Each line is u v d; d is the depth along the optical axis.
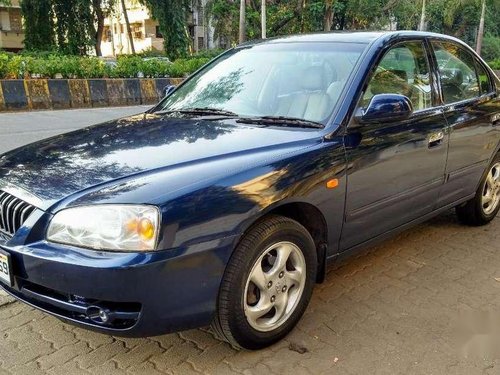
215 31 31.73
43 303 2.42
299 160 2.70
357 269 3.76
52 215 2.32
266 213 2.58
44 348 2.75
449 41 4.16
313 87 3.29
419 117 3.50
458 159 3.93
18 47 40.41
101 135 3.12
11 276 2.39
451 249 4.14
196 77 4.05
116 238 2.21
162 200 2.25
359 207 3.08
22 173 2.64
